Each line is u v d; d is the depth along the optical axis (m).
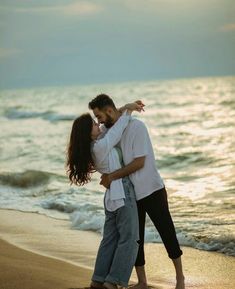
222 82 109.00
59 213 8.97
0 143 22.05
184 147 17.73
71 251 6.46
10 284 4.89
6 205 9.85
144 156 4.59
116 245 4.71
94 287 4.70
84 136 4.63
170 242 4.73
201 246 6.49
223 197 9.59
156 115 31.86
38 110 42.78
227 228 7.14
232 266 5.68
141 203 4.71
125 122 4.62
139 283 4.94
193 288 5.01
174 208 8.83
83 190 10.58
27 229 7.75
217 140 19.08
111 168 4.60
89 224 7.78
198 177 12.39
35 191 11.23
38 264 5.67
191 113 31.69
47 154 17.67
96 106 4.67
